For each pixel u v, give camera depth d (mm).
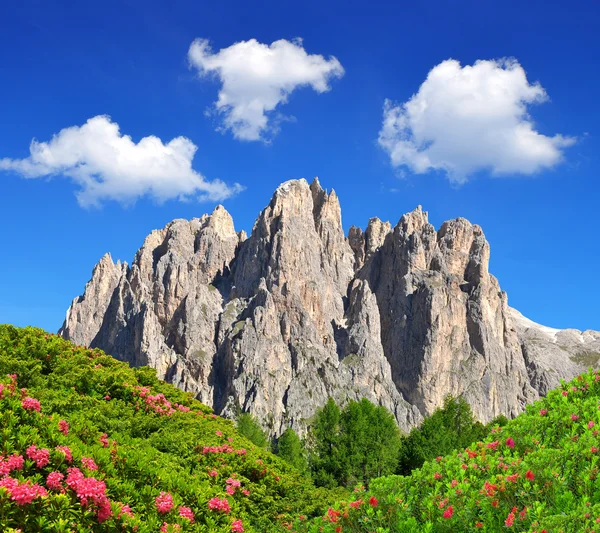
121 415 25953
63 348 30172
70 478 13727
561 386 23016
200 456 24312
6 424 15492
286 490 26203
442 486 17516
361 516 17172
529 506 14664
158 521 15312
